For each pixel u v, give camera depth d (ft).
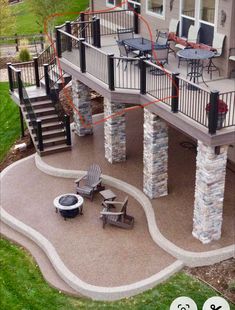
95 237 44.06
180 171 52.47
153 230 43.24
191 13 53.31
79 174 53.57
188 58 45.88
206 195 39.22
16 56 98.53
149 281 38.55
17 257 43.52
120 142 53.83
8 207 49.44
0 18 102.22
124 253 41.75
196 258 39.65
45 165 55.57
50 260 42.27
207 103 39.52
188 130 39.01
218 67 49.80
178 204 46.73
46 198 50.57
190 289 38.19
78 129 61.87
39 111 60.03
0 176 55.36
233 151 51.85
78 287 38.52
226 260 40.34
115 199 49.26
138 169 53.52
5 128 69.72
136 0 64.08
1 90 82.12
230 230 42.65
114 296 37.83
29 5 104.01
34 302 38.40
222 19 47.50
